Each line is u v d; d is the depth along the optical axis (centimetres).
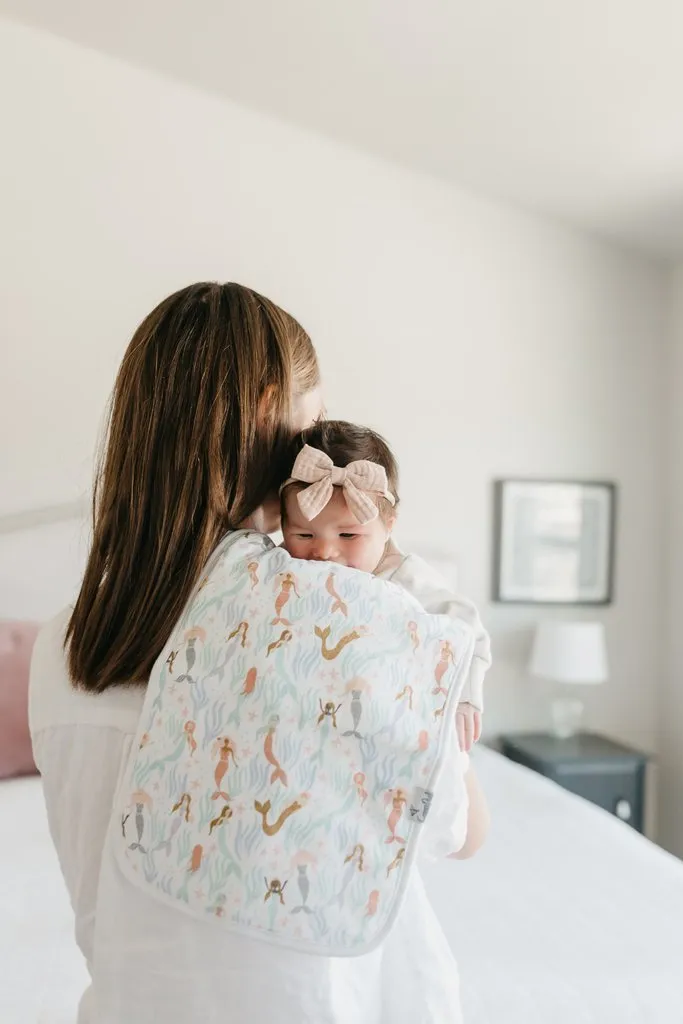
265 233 292
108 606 69
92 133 274
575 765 285
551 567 321
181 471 69
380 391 304
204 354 71
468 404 313
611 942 147
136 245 279
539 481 319
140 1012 63
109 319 276
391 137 286
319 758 63
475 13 206
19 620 255
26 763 225
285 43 241
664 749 329
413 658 65
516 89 237
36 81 269
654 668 333
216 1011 61
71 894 70
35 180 269
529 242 320
